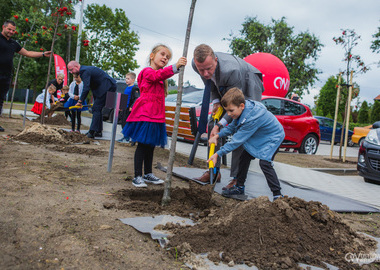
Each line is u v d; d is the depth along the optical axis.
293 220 2.34
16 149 5.12
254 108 3.22
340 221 2.51
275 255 2.04
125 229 2.31
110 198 3.04
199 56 3.45
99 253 1.88
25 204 2.54
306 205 2.57
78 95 8.05
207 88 4.28
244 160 3.71
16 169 3.71
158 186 3.72
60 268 1.67
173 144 3.07
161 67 3.69
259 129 3.31
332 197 4.17
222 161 6.23
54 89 10.88
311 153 10.19
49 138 6.40
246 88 3.94
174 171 4.75
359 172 6.15
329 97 37.06
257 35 26.08
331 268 1.97
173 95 10.98
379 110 32.72
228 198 3.63
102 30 28.06
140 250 2.00
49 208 2.53
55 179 3.47
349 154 12.20
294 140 9.61
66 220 2.33
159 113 3.63
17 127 8.27
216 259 1.96
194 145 5.09
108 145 6.89
